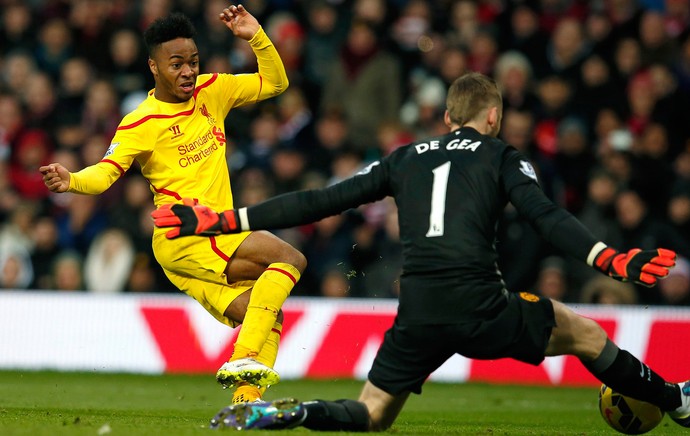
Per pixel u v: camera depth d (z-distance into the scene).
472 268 17.75
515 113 46.16
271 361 23.14
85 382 36.38
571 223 17.09
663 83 49.09
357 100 49.56
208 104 23.30
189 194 22.70
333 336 40.06
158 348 40.47
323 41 53.00
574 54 49.69
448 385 38.81
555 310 18.34
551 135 47.12
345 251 43.31
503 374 40.06
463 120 19.11
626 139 48.00
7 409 25.12
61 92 52.44
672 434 22.34
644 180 45.84
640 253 16.47
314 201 18.38
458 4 52.47
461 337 17.72
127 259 44.62
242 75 24.16
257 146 47.97
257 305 22.08
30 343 41.00
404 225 18.36
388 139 47.31
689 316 39.47
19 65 54.84
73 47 54.91
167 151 22.55
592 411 29.94
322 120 48.50
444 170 18.34
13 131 51.38
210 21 52.06
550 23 52.69
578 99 48.94
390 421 18.81
